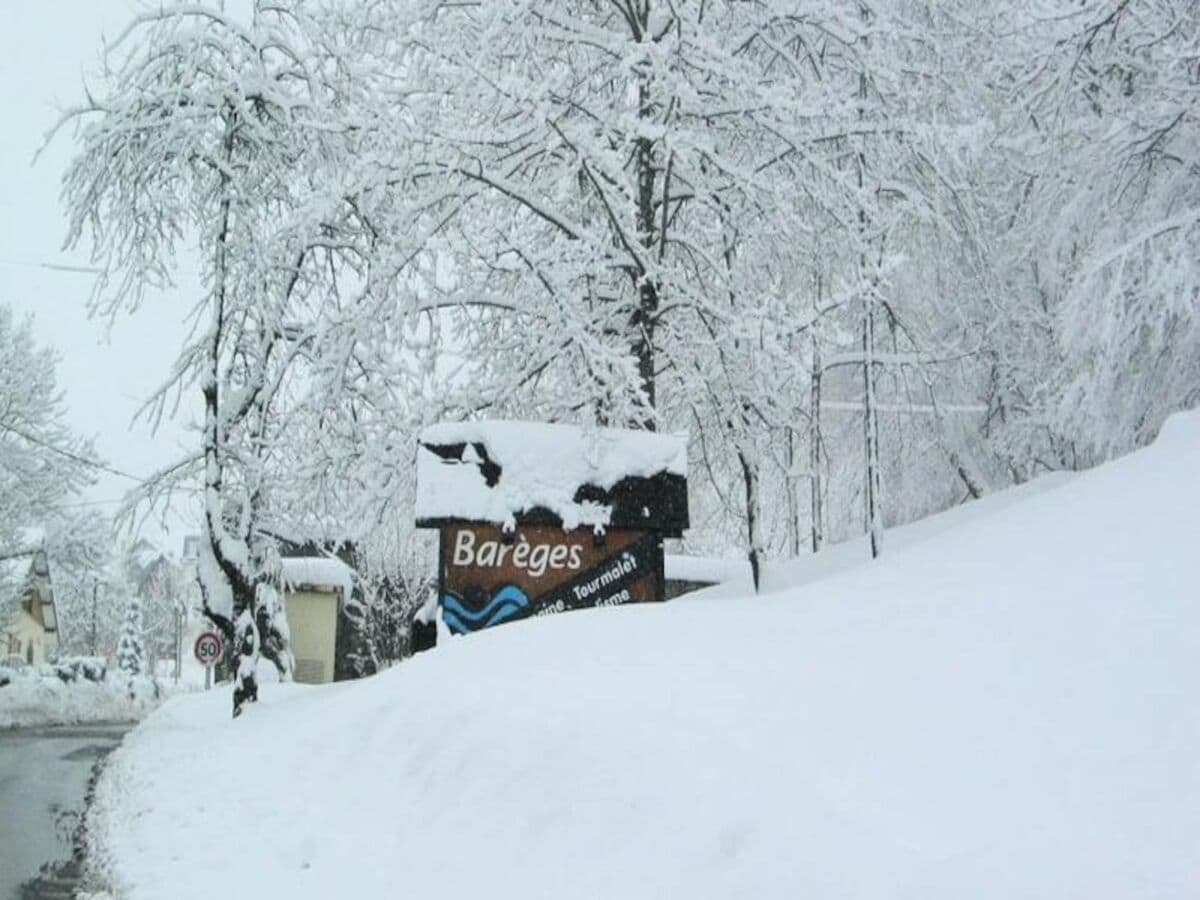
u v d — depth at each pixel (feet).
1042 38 52.44
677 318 49.70
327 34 54.70
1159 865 11.09
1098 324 46.47
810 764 15.56
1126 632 16.92
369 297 47.06
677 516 37.01
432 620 40.78
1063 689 15.72
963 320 53.52
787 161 50.11
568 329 44.62
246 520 58.39
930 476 67.82
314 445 51.21
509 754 20.70
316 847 22.53
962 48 55.26
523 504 36.24
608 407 46.73
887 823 13.51
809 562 52.42
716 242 50.49
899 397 61.87
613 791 17.26
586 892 15.38
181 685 203.10
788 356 42.57
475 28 47.16
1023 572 21.56
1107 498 24.90
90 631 266.77
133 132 59.52
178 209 60.18
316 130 55.11
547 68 50.03
